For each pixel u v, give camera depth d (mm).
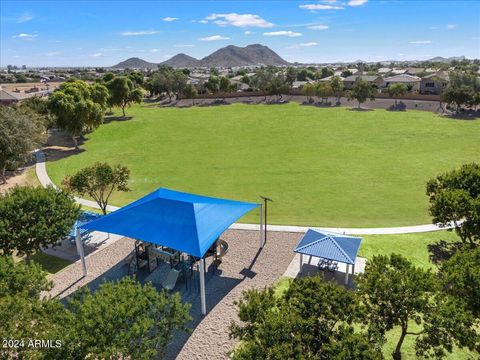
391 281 10719
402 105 80562
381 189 31500
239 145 50625
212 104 96562
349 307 9758
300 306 9570
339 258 16531
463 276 11578
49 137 57906
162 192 19312
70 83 65125
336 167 38469
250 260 19562
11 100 92312
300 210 27234
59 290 16906
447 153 42812
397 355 12211
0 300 10242
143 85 134500
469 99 68812
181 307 11312
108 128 65375
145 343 9797
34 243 17844
